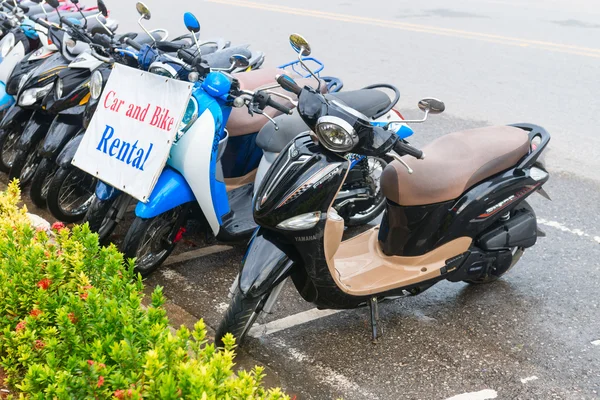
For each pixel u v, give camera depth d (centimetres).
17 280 302
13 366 279
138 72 464
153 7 1395
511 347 415
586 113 838
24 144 574
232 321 369
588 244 543
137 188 438
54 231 339
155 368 230
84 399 237
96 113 476
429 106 374
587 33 1244
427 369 393
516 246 454
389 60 1048
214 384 229
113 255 317
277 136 479
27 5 745
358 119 363
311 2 1506
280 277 371
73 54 562
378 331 427
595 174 675
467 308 456
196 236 546
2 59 638
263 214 370
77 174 528
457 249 435
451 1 1548
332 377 384
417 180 414
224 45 661
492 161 432
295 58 1041
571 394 373
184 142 441
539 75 984
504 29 1263
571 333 430
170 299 458
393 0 1543
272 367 390
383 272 425
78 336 264
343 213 541
